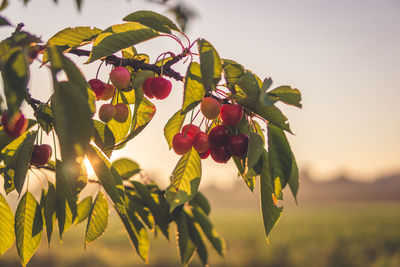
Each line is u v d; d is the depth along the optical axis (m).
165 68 1.58
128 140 1.52
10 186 1.45
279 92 1.41
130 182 1.92
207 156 1.62
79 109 0.92
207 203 2.17
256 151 1.23
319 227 32.81
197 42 1.21
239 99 1.38
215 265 13.68
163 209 1.92
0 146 1.42
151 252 16.33
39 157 1.45
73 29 1.39
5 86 0.97
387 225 32.75
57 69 0.97
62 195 1.34
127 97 1.67
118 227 29.88
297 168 1.35
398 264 14.86
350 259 15.64
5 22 1.06
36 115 1.34
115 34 1.39
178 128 1.56
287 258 15.43
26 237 1.48
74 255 15.39
